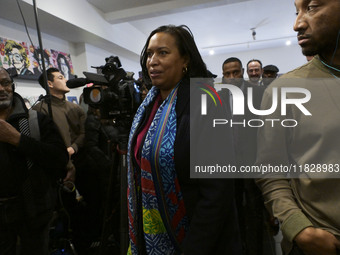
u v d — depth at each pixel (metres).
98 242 1.59
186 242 0.64
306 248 0.56
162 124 0.72
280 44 6.31
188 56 0.76
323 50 0.57
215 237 0.63
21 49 2.19
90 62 3.29
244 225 1.32
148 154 0.72
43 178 1.12
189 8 2.97
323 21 0.53
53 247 1.41
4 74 1.04
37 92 2.36
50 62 2.57
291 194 0.63
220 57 7.07
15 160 1.05
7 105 1.05
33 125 1.11
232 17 4.11
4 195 1.05
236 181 1.28
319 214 0.57
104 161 1.69
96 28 2.95
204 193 0.65
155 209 0.75
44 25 2.40
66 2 2.40
